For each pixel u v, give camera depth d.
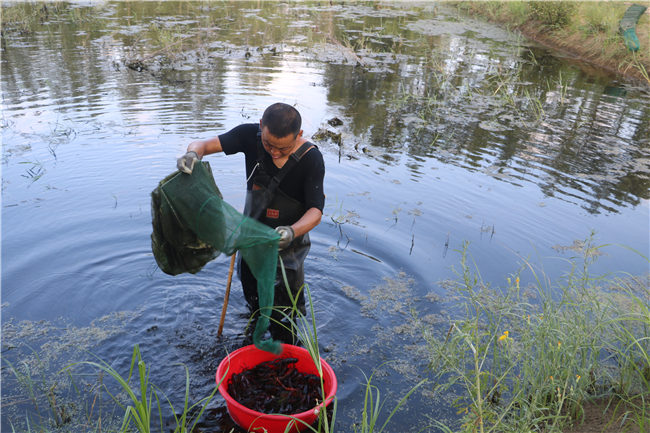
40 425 3.07
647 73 11.34
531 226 5.48
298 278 3.90
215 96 8.75
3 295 4.14
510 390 3.47
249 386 3.20
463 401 3.39
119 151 6.59
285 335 3.93
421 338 3.95
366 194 6.04
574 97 10.00
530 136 8.02
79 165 6.23
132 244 4.88
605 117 8.98
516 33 15.34
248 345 3.71
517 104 9.52
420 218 5.57
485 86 10.43
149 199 5.62
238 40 12.83
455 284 4.56
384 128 7.98
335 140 7.39
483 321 4.10
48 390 3.33
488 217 5.62
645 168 7.02
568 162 7.12
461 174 6.62
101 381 3.41
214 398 3.32
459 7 17.95
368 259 4.89
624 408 3.23
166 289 4.37
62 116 7.62
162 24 13.96
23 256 4.60
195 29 13.72
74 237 4.91
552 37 14.34
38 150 6.55
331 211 5.66
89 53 10.96
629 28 12.44
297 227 3.31
